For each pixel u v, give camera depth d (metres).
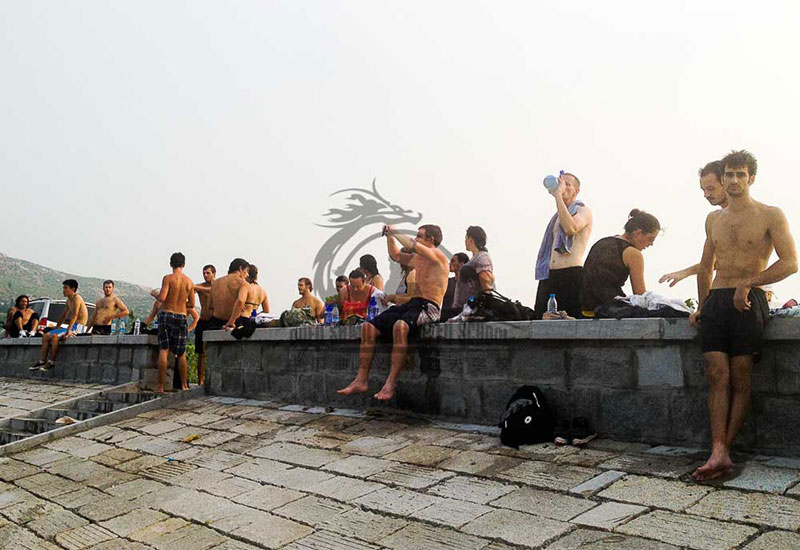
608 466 4.63
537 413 5.45
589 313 6.04
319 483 5.07
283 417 7.46
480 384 6.29
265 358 8.70
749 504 3.69
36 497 5.65
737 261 4.40
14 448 7.52
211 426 7.50
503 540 3.67
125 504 5.16
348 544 3.89
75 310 14.37
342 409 7.52
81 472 6.30
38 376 14.86
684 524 3.56
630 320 5.20
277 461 5.81
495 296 6.30
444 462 5.18
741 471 4.21
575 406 5.58
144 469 6.13
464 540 3.75
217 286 9.91
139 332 12.62
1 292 187.75
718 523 3.52
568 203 6.96
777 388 4.54
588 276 6.06
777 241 4.26
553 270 6.91
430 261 6.80
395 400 7.07
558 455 5.00
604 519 3.77
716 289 4.48
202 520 4.57
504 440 5.44
